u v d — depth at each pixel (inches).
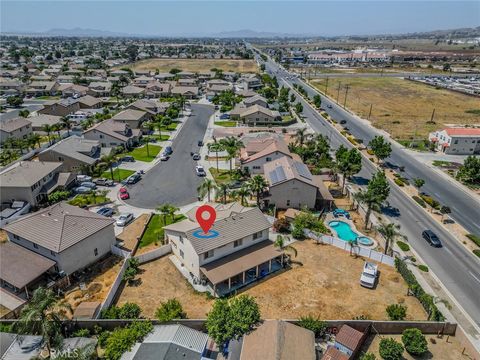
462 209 2677.2
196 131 4539.9
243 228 1935.3
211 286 1807.3
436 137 4033.0
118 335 1380.4
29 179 2568.9
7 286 1756.9
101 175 3157.0
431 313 1574.8
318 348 1428.4
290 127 4749.0
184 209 2586.1
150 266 1958.7
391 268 1969.7
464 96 6791.3
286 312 1637.6
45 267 1759.4
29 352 1322.6
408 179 3201.3
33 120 4313.5
